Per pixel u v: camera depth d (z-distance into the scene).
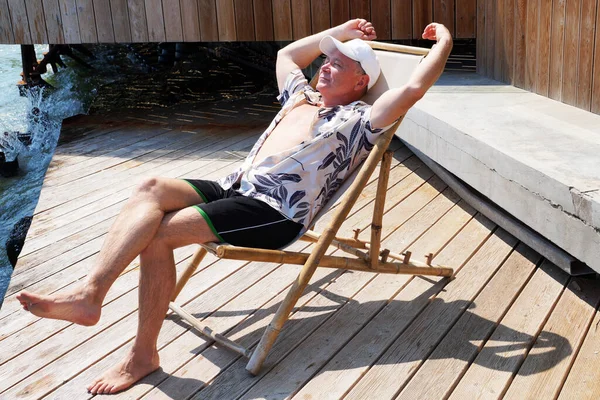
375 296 2.89
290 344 2.57
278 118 2.80
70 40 5.75
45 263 3.33
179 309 2.72
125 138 5.39
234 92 6.71
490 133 3.41
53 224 3.79
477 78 4.81
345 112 2.58
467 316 2.71
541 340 2.54
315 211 2.54
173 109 6.22
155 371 2.44
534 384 2.29
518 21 4.32
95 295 2.23
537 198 2.86
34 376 2.45
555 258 2.93
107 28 5.63
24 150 6.50
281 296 2.93
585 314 2.68
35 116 7.24
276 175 2.48
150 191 2.37
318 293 2.94
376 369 2.40
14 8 5.81
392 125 2.52
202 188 2.52
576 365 2.38
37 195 5.57
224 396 2.29
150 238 2.29
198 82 7.07
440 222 3.58
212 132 5.45
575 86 3.81
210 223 2.31
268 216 2.43
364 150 2.56
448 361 2.43
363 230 3.52
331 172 2.54
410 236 3.44
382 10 5.18
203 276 3.11
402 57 2.77
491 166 3.22
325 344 2.56
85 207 4.00
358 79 2.71
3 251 4.74
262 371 2.42
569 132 3.35
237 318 2.77
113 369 2.38
